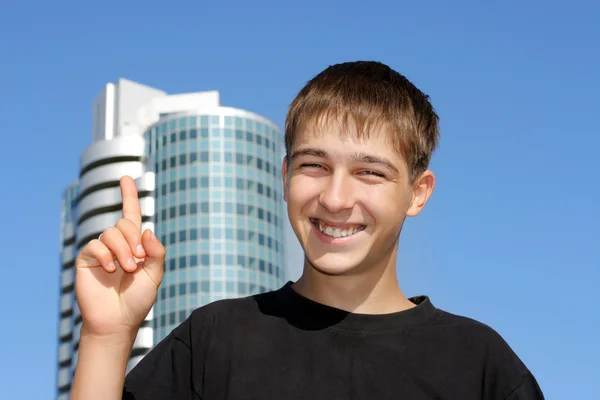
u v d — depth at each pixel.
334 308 3.21
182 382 3.23
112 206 94.31
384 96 3.24
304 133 3.14
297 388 3.07
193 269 85.44
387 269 3.28
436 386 3.09
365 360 3.11
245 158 90.50
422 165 3.36
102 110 102.69
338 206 3.01
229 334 3.24
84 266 3.09
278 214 92.50
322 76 3.34
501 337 3.31
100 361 2.98
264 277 87.75
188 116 90.88
